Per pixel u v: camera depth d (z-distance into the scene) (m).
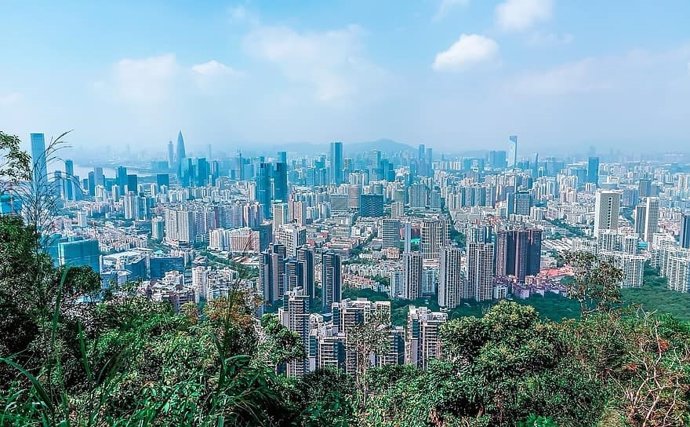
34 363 2.69
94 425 1.94
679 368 5.84
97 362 2.39
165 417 2.27
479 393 6.90
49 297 4.20
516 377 7.11
